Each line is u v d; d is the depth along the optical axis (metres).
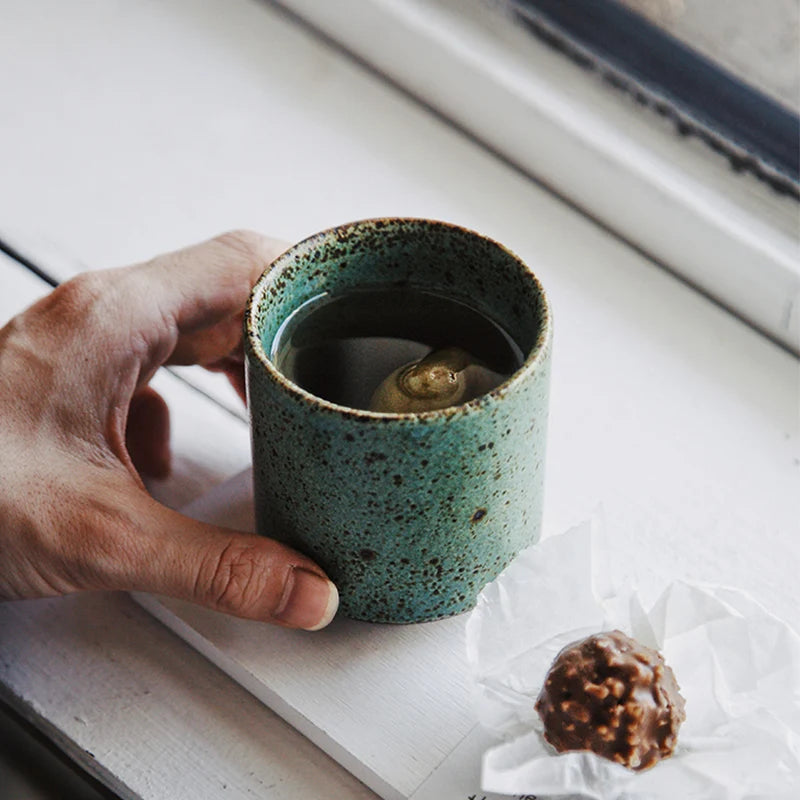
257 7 0.84
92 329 0.64
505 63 0.76
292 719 0.60
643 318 0.72
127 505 0.60
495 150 0.78
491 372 0.58
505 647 0.58
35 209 0.76
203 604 0.59
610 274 0.73
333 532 0.57
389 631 0.61
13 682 0.62
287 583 0.58
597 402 0.69
